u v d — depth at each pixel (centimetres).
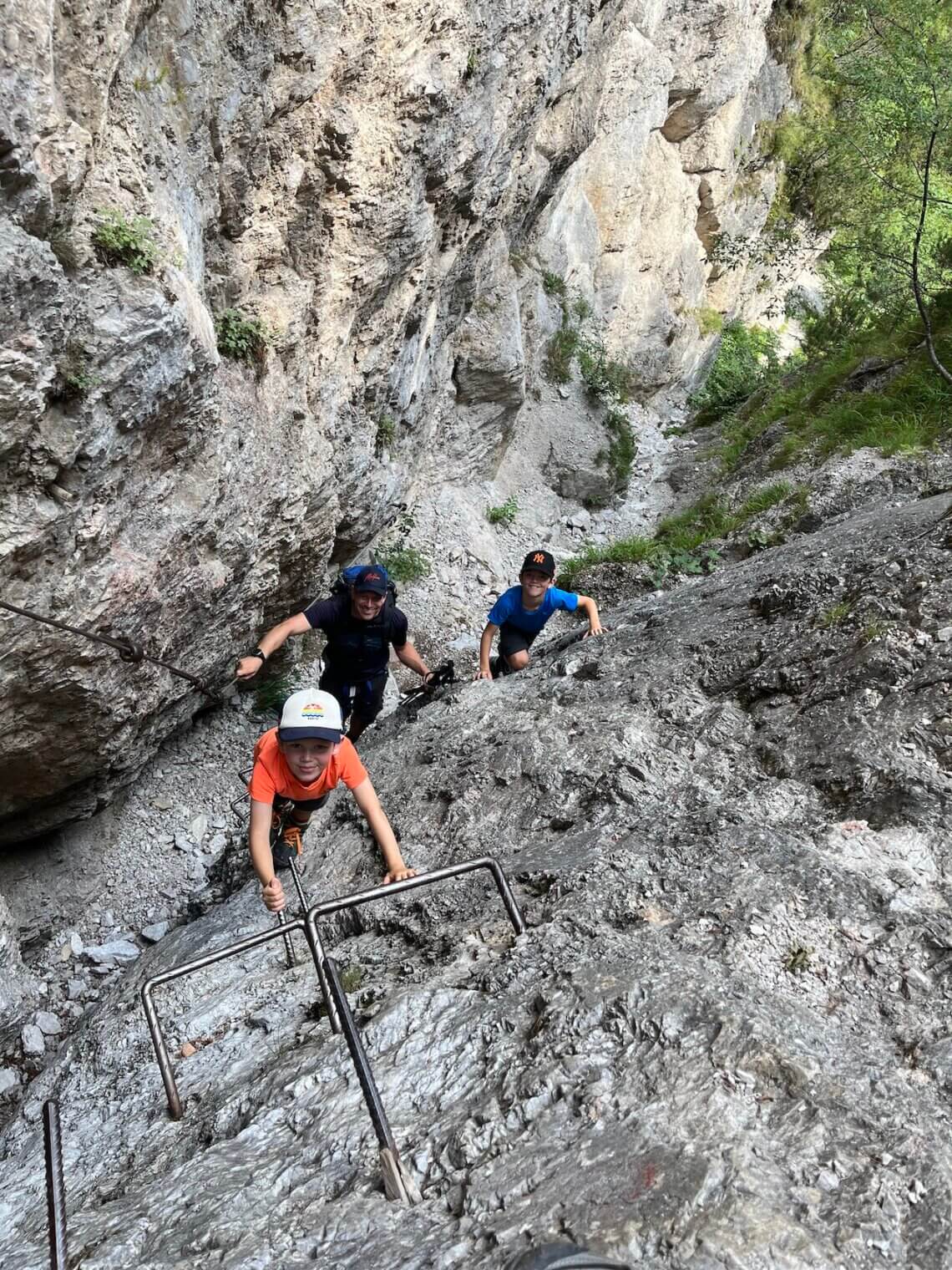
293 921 348
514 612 701
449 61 665
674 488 1527
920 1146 229
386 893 342
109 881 734
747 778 436
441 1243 220
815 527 969
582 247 1600
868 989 296
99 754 608
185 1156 308
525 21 757
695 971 293
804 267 2339
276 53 530
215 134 509
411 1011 317
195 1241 241
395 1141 262
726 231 2022
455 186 768
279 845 441
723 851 364
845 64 1320
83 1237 262
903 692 433
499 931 362
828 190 2095
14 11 330
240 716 884
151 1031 346
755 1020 267
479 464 1337
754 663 525
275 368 635
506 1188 232
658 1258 199
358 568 601
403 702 758
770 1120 240
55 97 360
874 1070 259
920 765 389
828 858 346
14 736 538
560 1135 246
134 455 482
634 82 1593
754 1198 212
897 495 829
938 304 1197
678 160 1844
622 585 1100
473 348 1209
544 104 906
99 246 415
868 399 1156
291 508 679
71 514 446
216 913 525
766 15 1827
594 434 1506
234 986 423
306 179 600
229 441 571
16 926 681
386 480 897
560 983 301
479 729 573
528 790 480
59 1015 636
